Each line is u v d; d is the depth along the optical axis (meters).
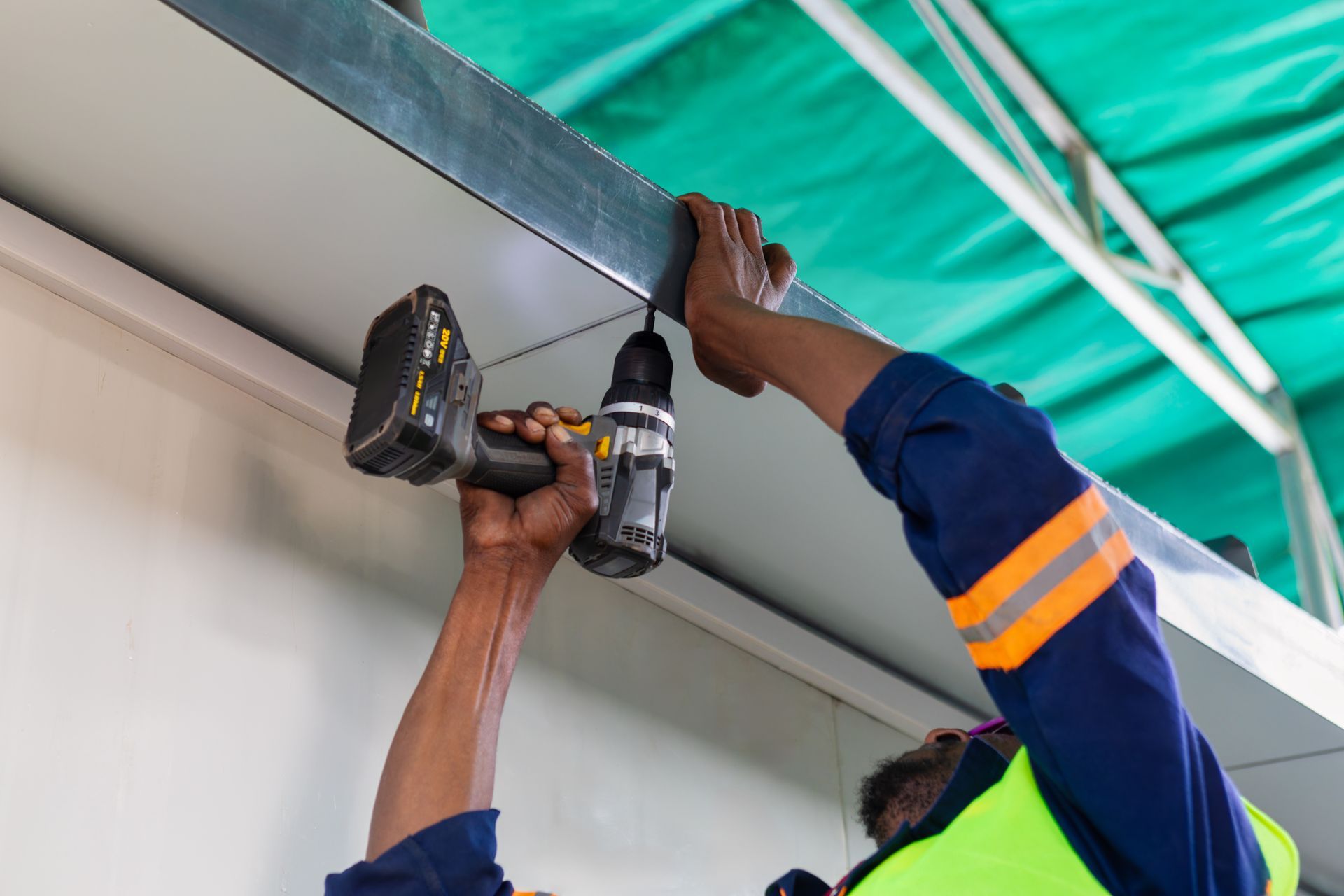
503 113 1.25
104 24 1.12
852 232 3.27
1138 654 0.76
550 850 1.66
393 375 1.10
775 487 1.75
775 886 1.13
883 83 2.71
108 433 1.42
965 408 0.80
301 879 1.40
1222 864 0.76
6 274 1.41
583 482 1.22
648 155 3.09
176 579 1.41
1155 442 3.84
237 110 1.20
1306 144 3.17
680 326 1.41
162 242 1.47
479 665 1.16
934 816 0.98
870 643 2.22
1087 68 3.04
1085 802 0.75
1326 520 3.56
